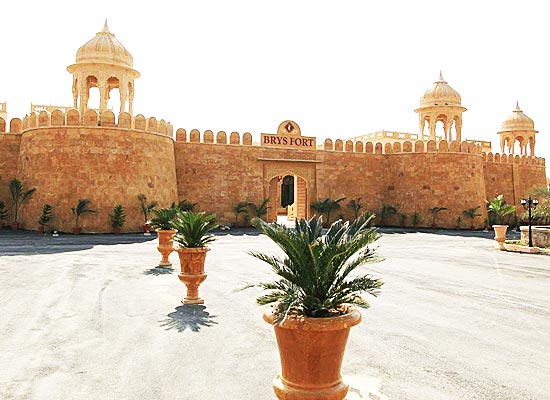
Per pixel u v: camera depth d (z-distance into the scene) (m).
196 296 8.52
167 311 7.93
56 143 23.05
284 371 3.69
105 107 26.36
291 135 30.72
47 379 4.98
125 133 23.80
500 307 8.56
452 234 26.84
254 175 29.47
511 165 38.44
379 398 4.55
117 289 9.60
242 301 8.77
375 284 3.94
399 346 6.23
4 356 5.66
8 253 14.66
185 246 8.56
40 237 20.16
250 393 4.67
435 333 6.86
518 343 6.40
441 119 36.62
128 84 28.08
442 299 9.23
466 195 31.47
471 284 10.90
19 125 25.52
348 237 4.20
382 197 33.00
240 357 5.71
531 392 4.74
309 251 3.68
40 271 11.48
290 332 3.53
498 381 5.03
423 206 31.50
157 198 24.78
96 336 6.48
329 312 3.72
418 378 5.09
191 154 28.19
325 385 3.59
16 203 23.67
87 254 14.79
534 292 9.98
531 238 18.12
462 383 4.96
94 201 22.64
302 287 3.78
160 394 4.64
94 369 5.28
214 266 13.20
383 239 23.31
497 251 18.14
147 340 6.34
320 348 3.51
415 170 32.03
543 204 21.25
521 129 42.06
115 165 23.30
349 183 32.09
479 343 6.39
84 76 26.36
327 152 31.64
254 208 29.05
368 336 6.67
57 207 22.44
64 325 6.98
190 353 5.83
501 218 33.88
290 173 30.50
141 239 19.88
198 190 28.06
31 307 8.00
